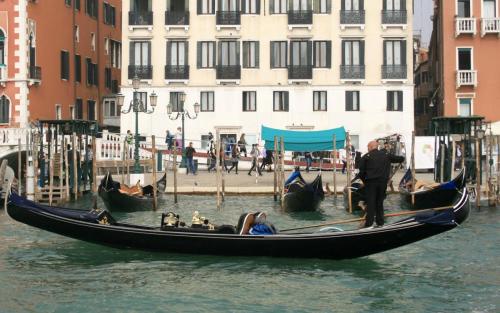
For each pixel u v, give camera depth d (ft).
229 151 128.98
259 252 48.24
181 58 136.77
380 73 134.00
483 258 50.67
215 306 38.47
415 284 43.06
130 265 48.47
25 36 121.19
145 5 136.98
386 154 50.93
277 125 135.64
